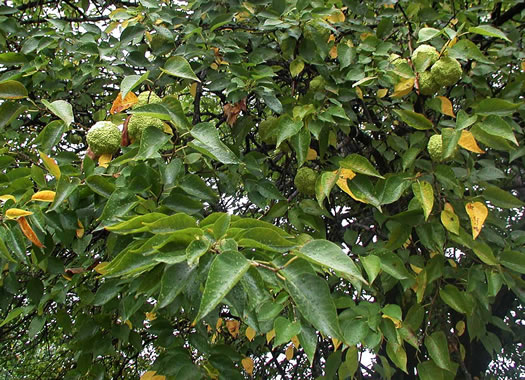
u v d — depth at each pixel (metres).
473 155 2.85
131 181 1.65
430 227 2.12
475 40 2.65
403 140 2.51
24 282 2.63
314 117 2.17
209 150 1.52
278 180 3.02
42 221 1.60
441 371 2.04
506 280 2.04
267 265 1.10
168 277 1.09
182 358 1.80
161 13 2.44
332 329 1.00
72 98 2.83
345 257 1.05
